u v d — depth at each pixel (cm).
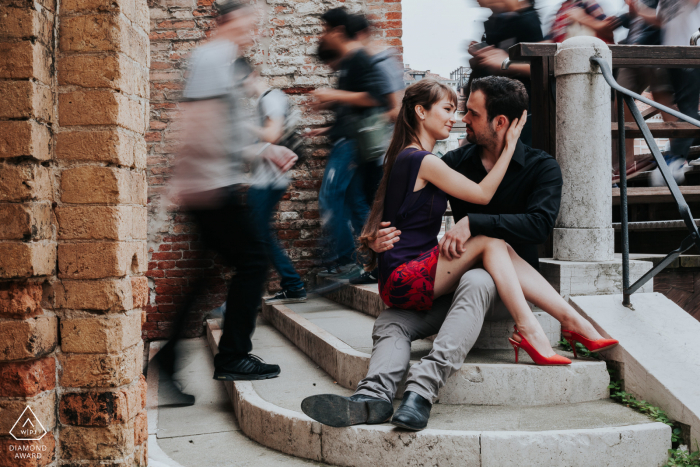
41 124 149
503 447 202
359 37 412
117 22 154
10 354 145
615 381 254
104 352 156
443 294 249
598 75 293
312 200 519
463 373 241
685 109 426
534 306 290
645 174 465
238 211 299
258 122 369
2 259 142
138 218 172
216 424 282
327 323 365
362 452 214
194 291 341
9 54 143
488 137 258
